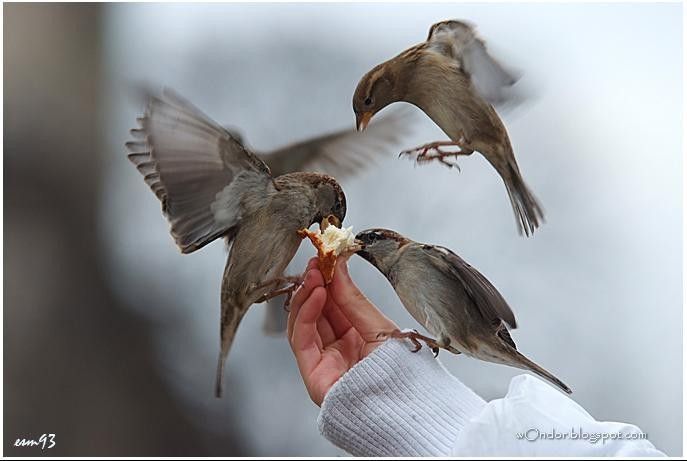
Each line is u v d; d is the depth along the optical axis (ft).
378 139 11.35
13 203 12.56
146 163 10.91
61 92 12.69
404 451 10.82
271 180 10.97
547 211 12.43
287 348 12.46
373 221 12.31
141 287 12.59
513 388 10.80
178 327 12.54
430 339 10.92
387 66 11.00
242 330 12.48
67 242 12.59
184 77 12.82
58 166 12.62
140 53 12.96
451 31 10.97
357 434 10.84
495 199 12.35
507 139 10.95
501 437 10.70
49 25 12.75
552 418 10.71
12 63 12.63
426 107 10.99
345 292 11.02
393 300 12.35
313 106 12.62
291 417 12.43
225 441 12.42
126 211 12.75
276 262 11.00
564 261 12.42
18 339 12.45
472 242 12.35
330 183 11.05
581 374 12.41
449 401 10.86
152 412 12.48
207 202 10.93
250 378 12.46
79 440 12.41
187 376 12.49
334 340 11.03
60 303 12.54
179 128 10.89
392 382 10.86
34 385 12.44
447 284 10.96
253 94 12.64
